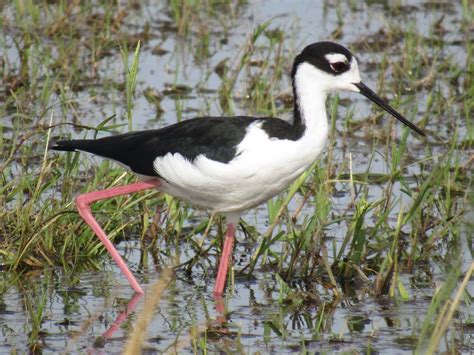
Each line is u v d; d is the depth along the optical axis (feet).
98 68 52.75
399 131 46.80
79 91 49.80
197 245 35.27
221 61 52.60
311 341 29.37
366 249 35.19
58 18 55.72
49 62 51.08
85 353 28.37
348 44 56.18
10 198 36.01
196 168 31.68
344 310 31.73
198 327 30.30
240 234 38.04
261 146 31.14
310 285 33.91
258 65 53.01
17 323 30.40
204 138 31.65
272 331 30.22
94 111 47.34
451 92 49.65
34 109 46.83
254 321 30.99
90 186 37.17
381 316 31.22
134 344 22.70
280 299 32.07
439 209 37.96
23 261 34.45
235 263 35.60
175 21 59.21
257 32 48.42
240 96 49.47
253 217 39.27
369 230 37.24
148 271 34.83
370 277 34.30
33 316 29.37
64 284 33.55
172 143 32.22
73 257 35.29
